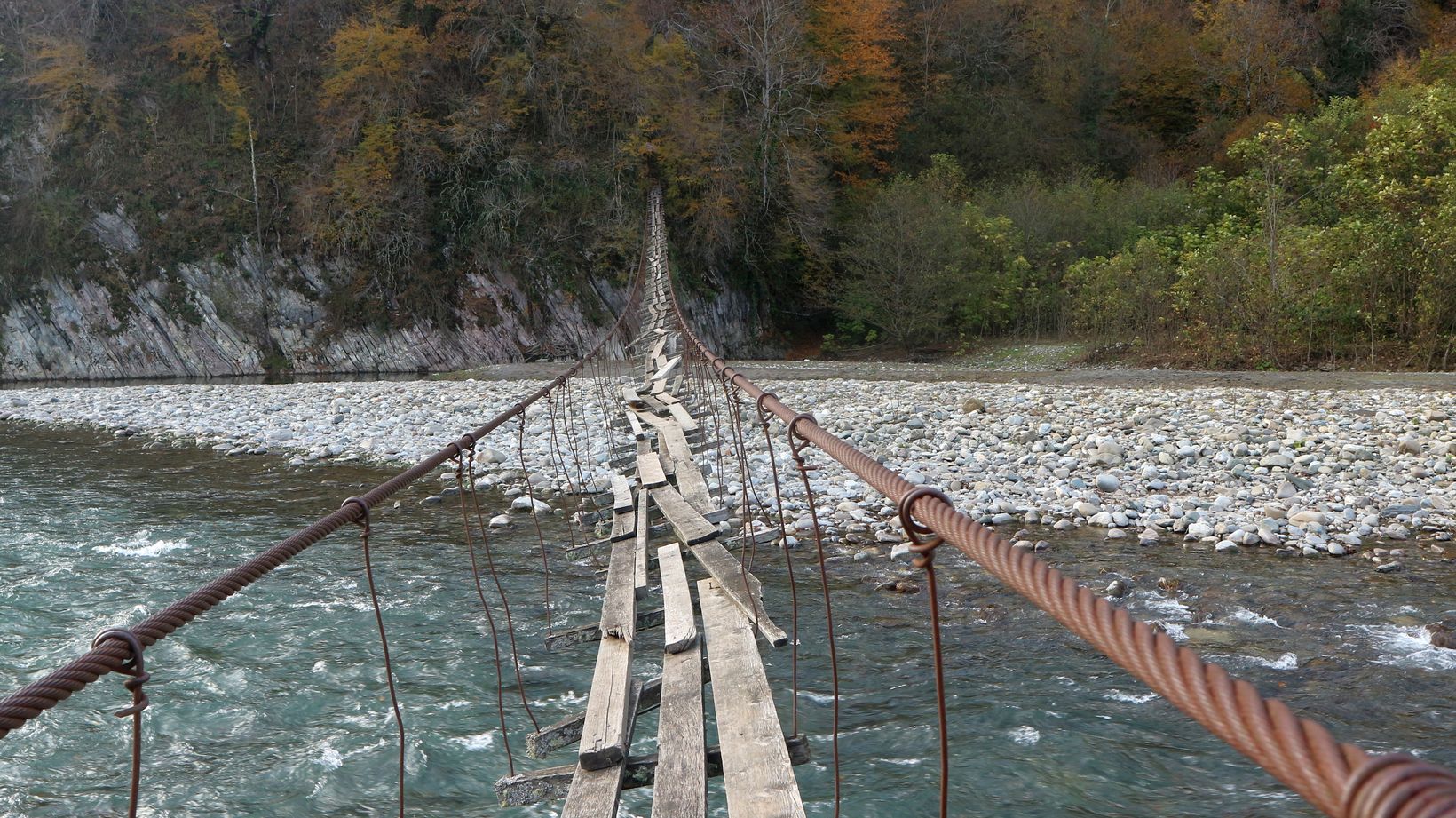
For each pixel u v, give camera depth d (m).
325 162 41.38
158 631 1.94
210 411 20.17
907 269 33.91
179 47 41.53
